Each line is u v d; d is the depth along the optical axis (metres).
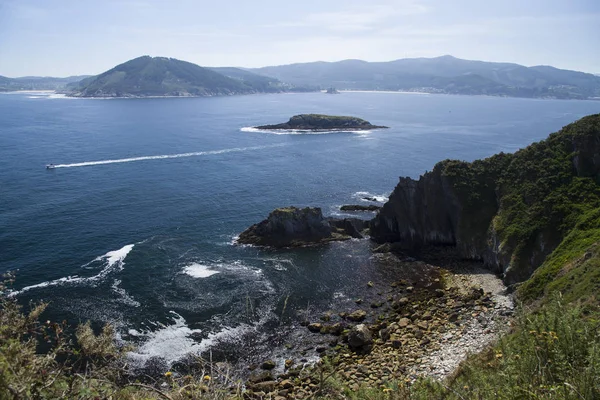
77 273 48.44
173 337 37.22
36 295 43.22
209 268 51.47
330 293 46.34
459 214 58.06
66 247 54.94
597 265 31.06
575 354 8.69
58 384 7.01
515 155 61.69
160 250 55.78
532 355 9.15
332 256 56.66
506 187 57.28
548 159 56.75
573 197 50.22
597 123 56.03
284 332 38.72
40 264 50.03
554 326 9.59
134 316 40.19
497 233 52.38
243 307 42.72
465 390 10.06
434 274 51.47
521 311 10.99
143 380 31.16
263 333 38.44
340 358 34.34
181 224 65.38
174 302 43.12
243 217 69.56
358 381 29.92
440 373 30.03
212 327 39.06
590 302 25.05
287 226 60.59
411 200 61.47
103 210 69.56
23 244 55.12
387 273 51.72
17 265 49.47
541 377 8.45
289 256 56.22
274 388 29.56
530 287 39.25
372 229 64.38
